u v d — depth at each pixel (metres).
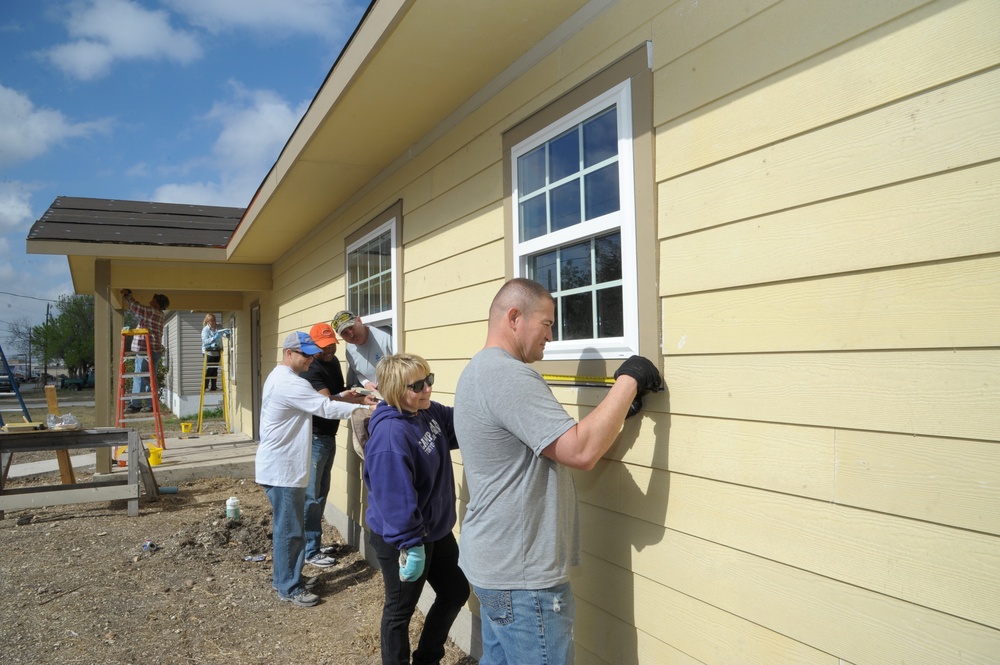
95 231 7.41
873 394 1.42
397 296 4.14
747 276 1.72
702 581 1.84
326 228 5.96
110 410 7.57
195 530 5.34
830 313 1.52
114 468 8.37
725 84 1.79
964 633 1.25
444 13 2.43
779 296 1.64
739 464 1.74
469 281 3.24
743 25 1.75
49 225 7.43
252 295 10.59
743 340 1.73
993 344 1.23
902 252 1.38
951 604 1.28
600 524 2.27
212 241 7.89
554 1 2.35
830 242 1.52
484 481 1.91
